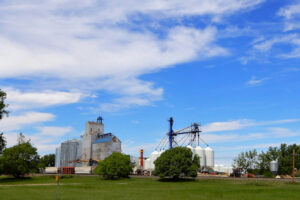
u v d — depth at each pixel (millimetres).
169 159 98875
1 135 99250
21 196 49469
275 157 153000
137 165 167250
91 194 53625
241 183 82438
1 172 108812
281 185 74750
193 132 143875
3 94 96812
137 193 56250
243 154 148875
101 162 113062
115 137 190875
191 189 65688
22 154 112125
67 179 109375
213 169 141750
